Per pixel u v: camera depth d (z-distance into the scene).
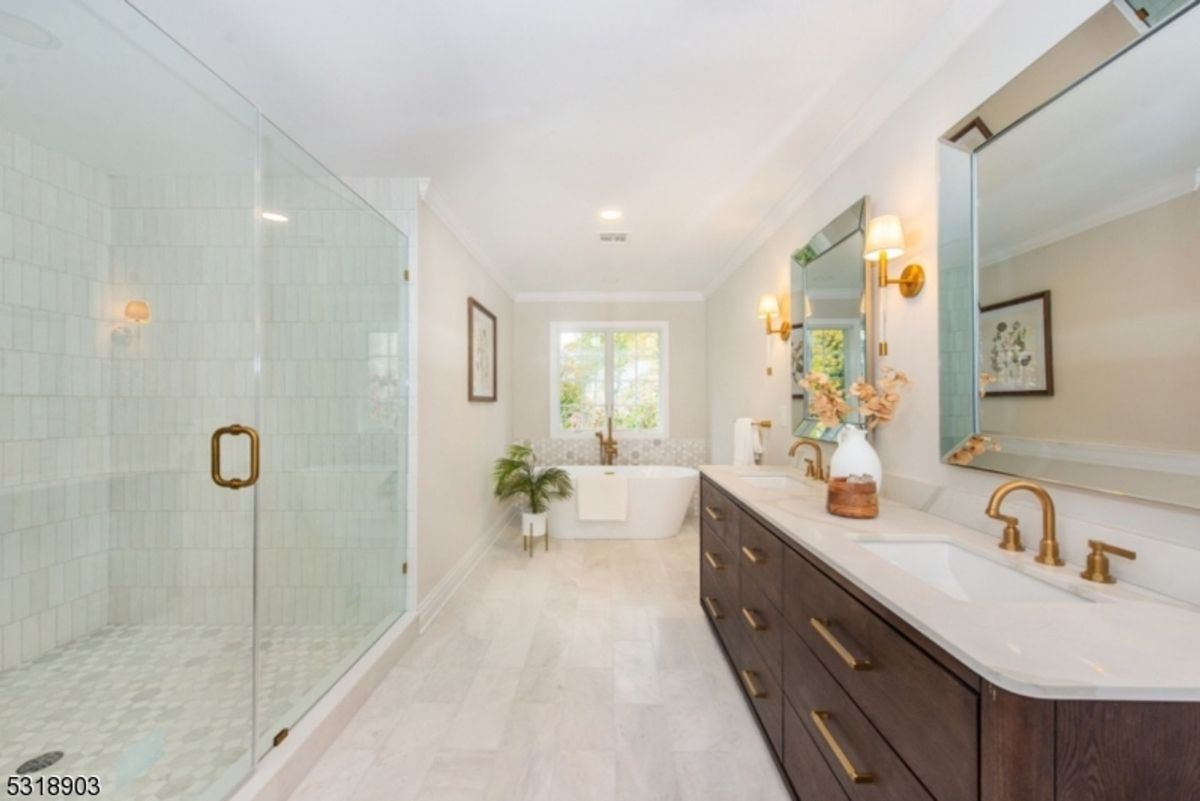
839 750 1.07
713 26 1.42
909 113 1.64
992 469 1.26
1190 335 0.82
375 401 2.48
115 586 2.35
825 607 1.15
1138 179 0.91
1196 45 0.82
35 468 2.14
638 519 4.08
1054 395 1.09
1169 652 0.67
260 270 2.38
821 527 1.37
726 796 1.41
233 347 2.39
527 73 1.64
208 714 1.67
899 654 0.85
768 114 1.87
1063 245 1.07
